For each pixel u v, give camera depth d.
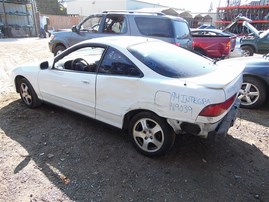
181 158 3.34
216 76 3.08
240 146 3.72
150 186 2.83
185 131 2.94
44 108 4.80
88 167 3.12
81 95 3.76
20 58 10.41
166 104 2.92
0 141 3.63
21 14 24.59
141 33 6.95
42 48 13.83
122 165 3.17
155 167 3.15
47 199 2.60
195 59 3.60
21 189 2.72
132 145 3.52
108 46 3.49
